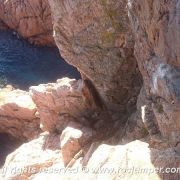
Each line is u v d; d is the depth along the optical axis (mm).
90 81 13836
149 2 6887
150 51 8047
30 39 28422
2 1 28297
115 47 11438
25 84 24312
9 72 25766
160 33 6793
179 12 5754
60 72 25219
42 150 14383
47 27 26734
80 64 12461
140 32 8320
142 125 10297
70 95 13953
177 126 7633
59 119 15023
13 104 18234
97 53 11883
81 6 10836
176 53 6332
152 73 8102
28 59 27281
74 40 11938
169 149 6969
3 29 30625
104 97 13469
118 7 10367
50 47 27969
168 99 7266
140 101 10688
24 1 26453
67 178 9391
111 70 12125
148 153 6988
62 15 11500
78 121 14688
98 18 10961
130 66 11922
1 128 20328
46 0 25125
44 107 15219
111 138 12273
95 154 7113
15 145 20750
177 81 6934
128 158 6762
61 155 13297
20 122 19094
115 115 14109
